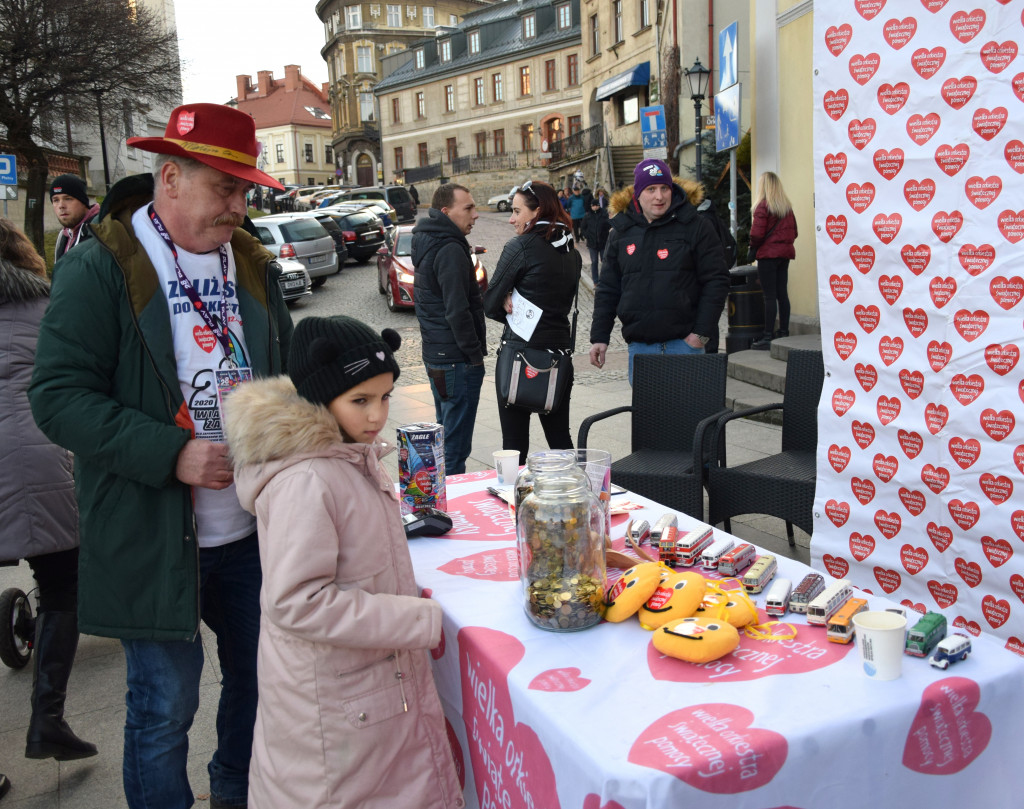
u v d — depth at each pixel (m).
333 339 1.72
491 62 50.62
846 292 2.81
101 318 1.99
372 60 66.56
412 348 11.69
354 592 1.66
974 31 2.35
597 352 4.91
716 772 1.32
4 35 18.94
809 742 1.39
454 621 1.91
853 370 2.84
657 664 1.65
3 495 2.80
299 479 1.66
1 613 3.46
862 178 2.69
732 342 8.81
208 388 2.16
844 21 2.64
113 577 2.06
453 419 4.79
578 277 4.52
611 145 32.28
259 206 47.00
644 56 28.83
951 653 1.58
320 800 1.67
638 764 1.31
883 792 1.47
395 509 1.86
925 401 2.64
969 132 2.41
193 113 2.01
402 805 1.73
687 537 2.21
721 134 10.70
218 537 2.20
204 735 3.03
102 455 1.95
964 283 2.48
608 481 2.29
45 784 2.79
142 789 2.15
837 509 2.97
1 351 2.85
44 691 2.74
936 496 2.65
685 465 3.94
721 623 1.68
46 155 22.91
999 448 2.46
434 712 1.81
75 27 19.55
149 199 2.21
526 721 1.56
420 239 4.62
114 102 21.45
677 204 4.42
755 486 3.72
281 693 1.71
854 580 2.95
